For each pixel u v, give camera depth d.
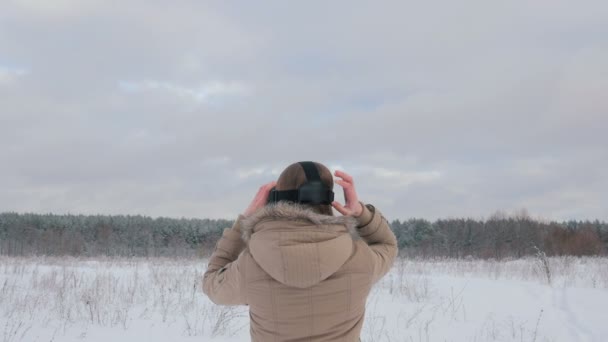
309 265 1.36
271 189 1.67
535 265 14.80
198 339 6.11
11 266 13.93
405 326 7.24
